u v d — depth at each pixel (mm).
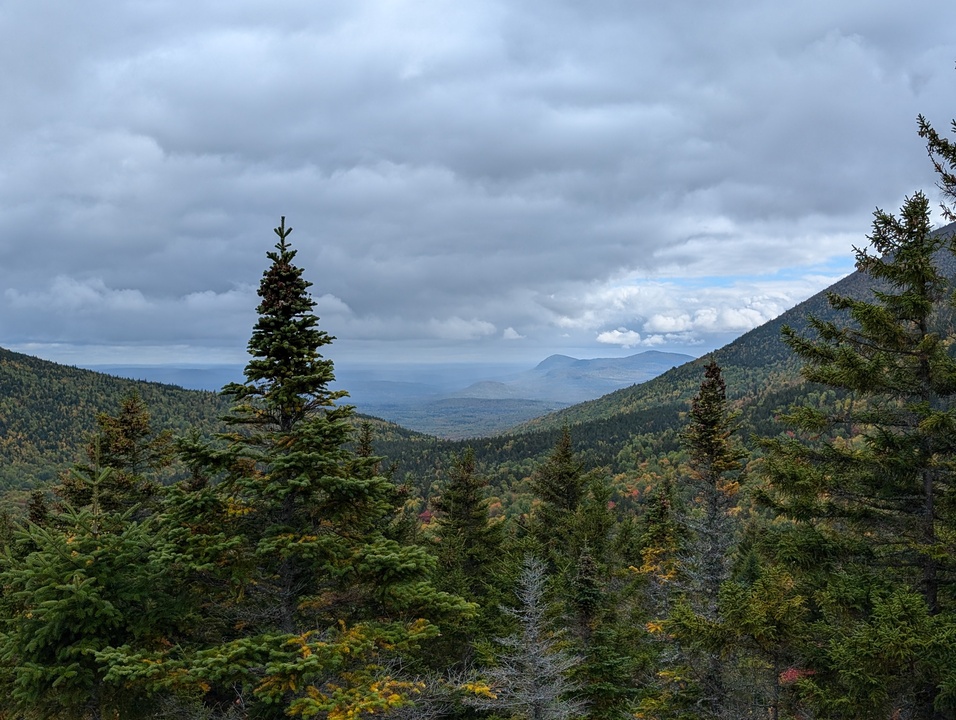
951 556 9953
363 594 12031
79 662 9891
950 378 10445
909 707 10453
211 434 11523
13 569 9945
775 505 12516
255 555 10633
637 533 38531
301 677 9344
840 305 11969
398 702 9242
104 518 11305
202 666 9086
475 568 28797
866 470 11773
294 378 11094
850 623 11047
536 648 14977
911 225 11172
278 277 11641
